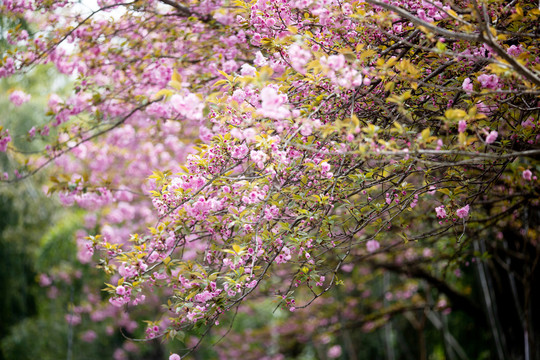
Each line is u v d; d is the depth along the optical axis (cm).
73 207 944
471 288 784
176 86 234
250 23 347
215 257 311
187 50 475
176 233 297
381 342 1030
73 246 909
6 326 986
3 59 441
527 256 557
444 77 321
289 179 289
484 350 788
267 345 1091
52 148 476
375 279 952
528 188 414
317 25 323
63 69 475
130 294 289
